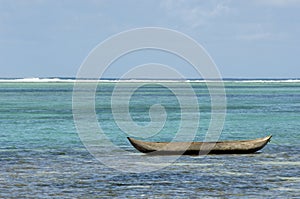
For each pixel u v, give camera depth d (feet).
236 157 229.45
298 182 182.70
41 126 364.38
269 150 249.96
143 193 168.04
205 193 168.04
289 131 341.62
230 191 170.60
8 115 457.27
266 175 193.88
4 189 172.24
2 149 254.88
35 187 175.11
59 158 229.25
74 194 166.61
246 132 342.85
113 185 178.60
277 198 161.89
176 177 190.80
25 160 223.51
